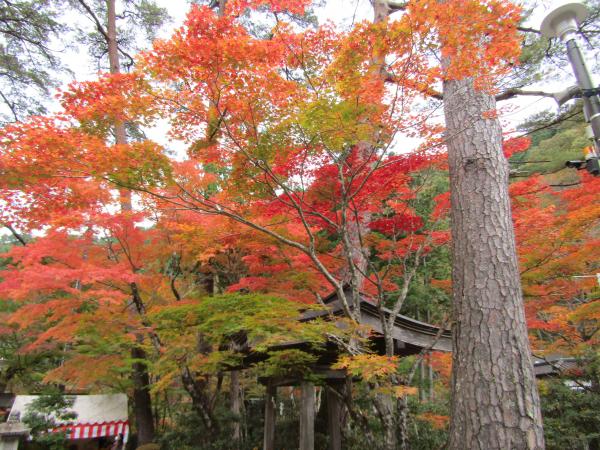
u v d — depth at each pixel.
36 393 14.73
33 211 5.34
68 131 4.22
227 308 6.02
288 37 4.16
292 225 6.88
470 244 4.72
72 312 9.41
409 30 3.90
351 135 4.35
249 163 4.85
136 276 7.74
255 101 4.16
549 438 8.00
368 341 5.29
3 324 12.39
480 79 4.38
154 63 3.91
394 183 5.70
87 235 8.12
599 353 8.61
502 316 4.30
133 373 11.63
